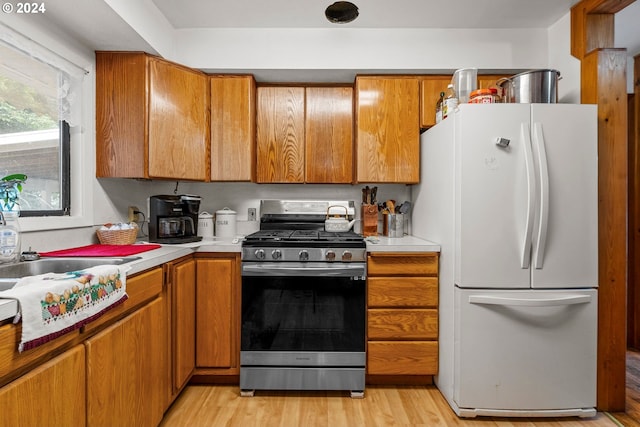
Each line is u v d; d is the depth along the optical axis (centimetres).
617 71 176
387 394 193
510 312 167
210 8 197
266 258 188
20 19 143
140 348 135
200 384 202
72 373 96
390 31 220
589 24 186
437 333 195
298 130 238
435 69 221
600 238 176
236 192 263
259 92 238
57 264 142
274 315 190
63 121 175
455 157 172
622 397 176
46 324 84
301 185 263
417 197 238
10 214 130
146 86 192
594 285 167
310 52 220
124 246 178
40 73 157
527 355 167
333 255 188
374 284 194
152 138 195
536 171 162
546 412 168
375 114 228
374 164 228
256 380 190
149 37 185
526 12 202
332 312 190
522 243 165
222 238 238
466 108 167
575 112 165
